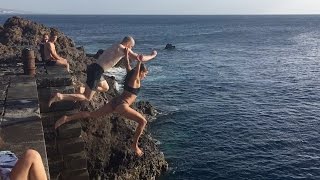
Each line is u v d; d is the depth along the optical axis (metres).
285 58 64.75
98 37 105.31
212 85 41.72
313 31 141.38
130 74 8.00
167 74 48.09
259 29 154.75
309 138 25.44
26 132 9.09
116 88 30.72
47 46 15.77
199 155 22.66
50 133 11.41
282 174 20.55
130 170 17.95
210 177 20.12
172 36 114.94
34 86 12.69
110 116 18.33
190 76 46.88
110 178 17.23
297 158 22.42
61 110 11.57
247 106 33.12
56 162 11.48
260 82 43.59
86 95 8.97
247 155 22.77
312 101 34.91
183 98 35.69
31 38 41.41
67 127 11.45
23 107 10.77
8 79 13.51
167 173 20.36
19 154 7.95
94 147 16.83
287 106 33.19
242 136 25.80
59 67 15.34
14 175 5.66
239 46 85.56
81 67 30.58
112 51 8.48
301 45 87.50
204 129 27.09
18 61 20.33
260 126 27.80
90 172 16.80
